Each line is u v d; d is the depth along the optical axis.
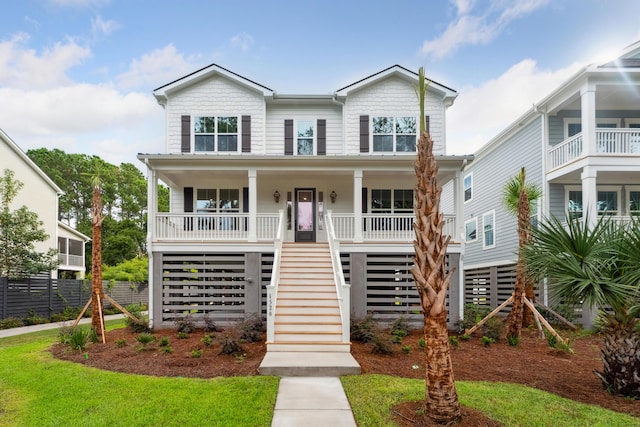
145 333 10.43
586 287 5.53
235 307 11.61
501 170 17.88
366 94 14.87
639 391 5.51
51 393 5.73
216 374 6.62
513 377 6.62
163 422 4.66
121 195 49.28
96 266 9.67
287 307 9.80
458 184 12.28
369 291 11.72
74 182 47.44
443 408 4.52
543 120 14.77
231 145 14.64
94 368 7.05
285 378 6.45
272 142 14.99
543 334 9.99
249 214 12.05
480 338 9.93
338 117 15.20
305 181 15.12
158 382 6.11
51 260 17.22
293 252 12.15
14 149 18.95
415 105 14.84
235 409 5.03
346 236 12.82
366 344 9.09
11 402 5.49
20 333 12.19
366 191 15.14
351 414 4.89
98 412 4.99
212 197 14.95
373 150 14.66
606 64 12.42
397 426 4.51
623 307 5.60
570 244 5.77
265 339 9.59
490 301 18.33
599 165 12.29
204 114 14.70
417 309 11.64
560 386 6.11
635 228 5.66
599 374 5.96
